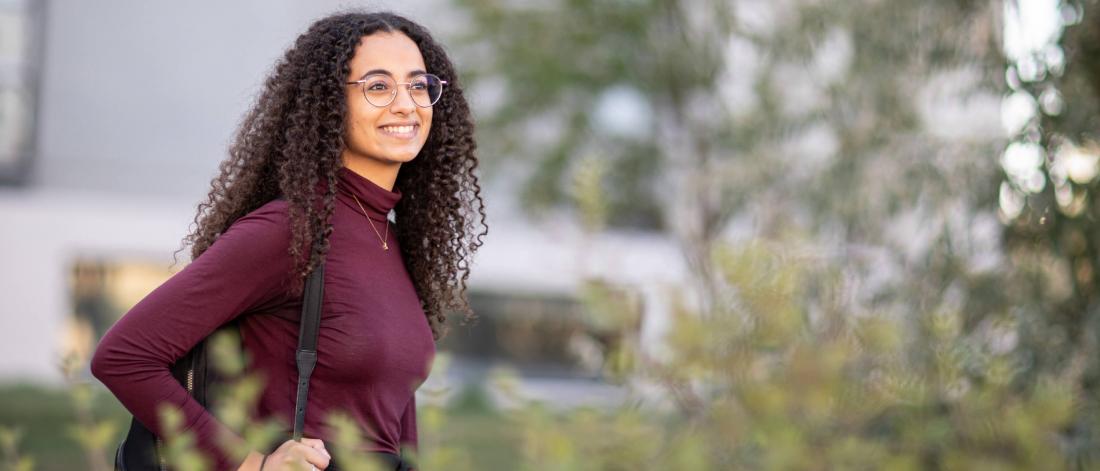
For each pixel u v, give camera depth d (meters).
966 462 4.73
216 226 2.86
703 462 4.03
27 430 10.95
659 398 4.31
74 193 17.98
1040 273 6.07
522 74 14.26
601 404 3.93
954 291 6.29
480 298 18.89
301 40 2.93
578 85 14.51
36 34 17.91
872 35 7.45
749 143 9.39
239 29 18.69
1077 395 5.33
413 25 3.05
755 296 4.23
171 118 18.45
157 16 18.44
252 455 2.57
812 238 6.13
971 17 6.92
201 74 18.56
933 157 6.81
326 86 2.83
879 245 6.77
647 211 14.57
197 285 2.55
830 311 5.02
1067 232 5.91
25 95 17.83
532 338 19.06
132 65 18.31
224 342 2.47
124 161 18.25
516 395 3.30
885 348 4.79
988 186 6.43
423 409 2.78
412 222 3.14
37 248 17.58
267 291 2.63
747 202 8.63
